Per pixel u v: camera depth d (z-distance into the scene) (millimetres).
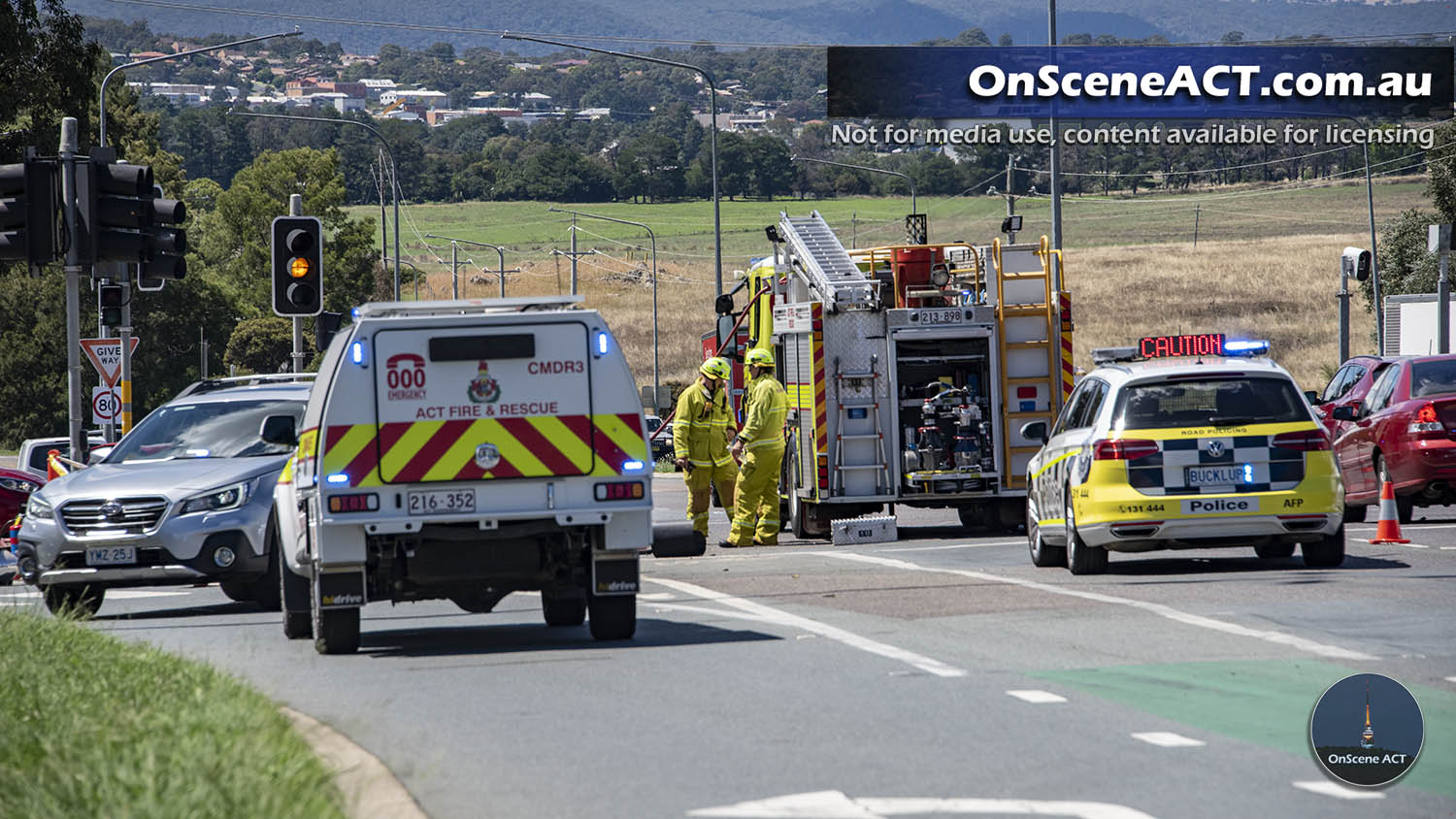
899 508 108438
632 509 45438
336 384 44562
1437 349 154500
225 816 22625
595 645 46031
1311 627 44156
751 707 35031
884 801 26422
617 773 29000
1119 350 62500
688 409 79812
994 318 83375
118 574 58438
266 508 60000
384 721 34656
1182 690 35656
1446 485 75688
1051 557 63156
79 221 70875
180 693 33875
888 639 44688
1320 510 56281
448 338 44938
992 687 36594
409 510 44750
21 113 176375
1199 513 56094
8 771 25672
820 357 83000
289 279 95125
